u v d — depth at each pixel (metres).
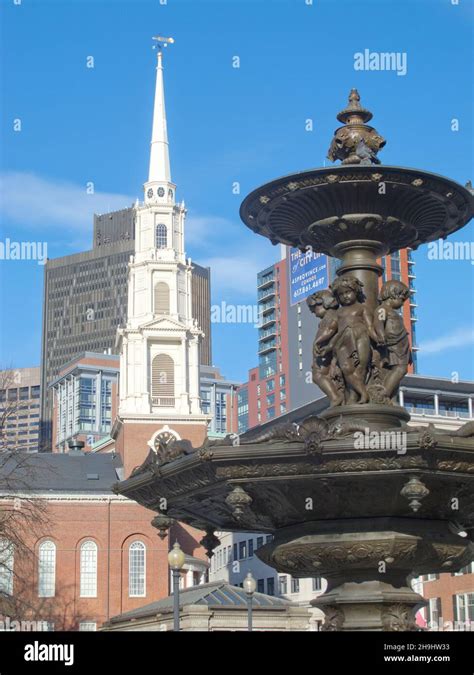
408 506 10.56
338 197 11.53
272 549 11.44
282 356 162.12
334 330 11.28
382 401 11.02
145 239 100.00
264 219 12.35
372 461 9.88
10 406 54.44
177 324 96.25
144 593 86.75
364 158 12.00
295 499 10.59
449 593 64.19
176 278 98.88
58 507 86.62
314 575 11.74
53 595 84.19
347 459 9.90
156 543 88.00
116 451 99.31
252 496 10.70
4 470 83.56
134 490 12.02
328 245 12.16
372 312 11.34
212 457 10.24
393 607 11.13
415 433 9.73
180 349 96.62
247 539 89.50
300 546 11.04
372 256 11.98
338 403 11.16
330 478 10.11
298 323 158.88
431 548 10.91
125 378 95.69
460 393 86.75
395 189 11.44
